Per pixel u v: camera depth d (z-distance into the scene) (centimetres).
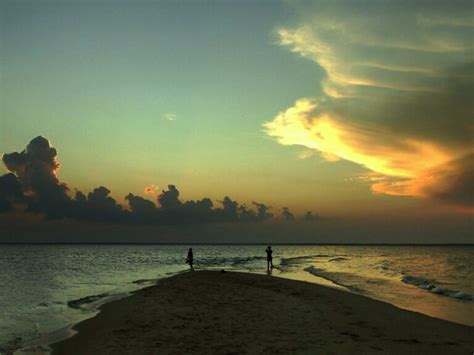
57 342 1105
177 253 12275
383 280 2903
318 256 8794
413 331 1205
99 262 6469
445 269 4438
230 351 954
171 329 1185
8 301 1948
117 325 1254
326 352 952
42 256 9456
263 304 1617
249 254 10569
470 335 1163
